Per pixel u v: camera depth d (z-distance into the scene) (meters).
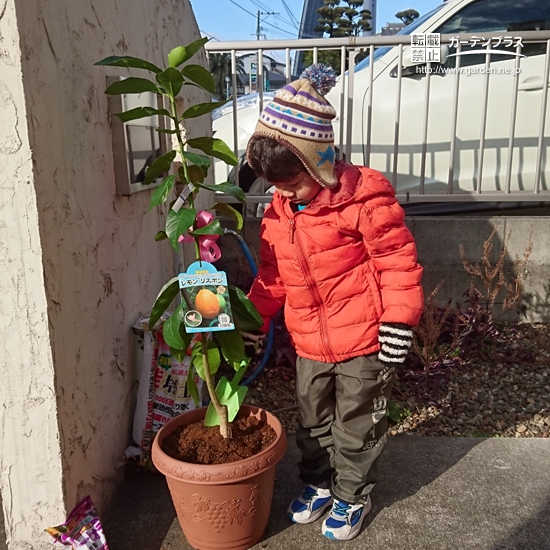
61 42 1.79
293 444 2.71
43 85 1.67
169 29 3.09
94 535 1.89
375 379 1.97
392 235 1.84
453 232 3.89
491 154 4.04
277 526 2.14
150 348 2.38
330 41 3.71
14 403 1.77
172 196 3.13
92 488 2.04
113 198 2.24
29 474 1.82
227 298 1.78
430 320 3.10
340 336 1.95
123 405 2.35
